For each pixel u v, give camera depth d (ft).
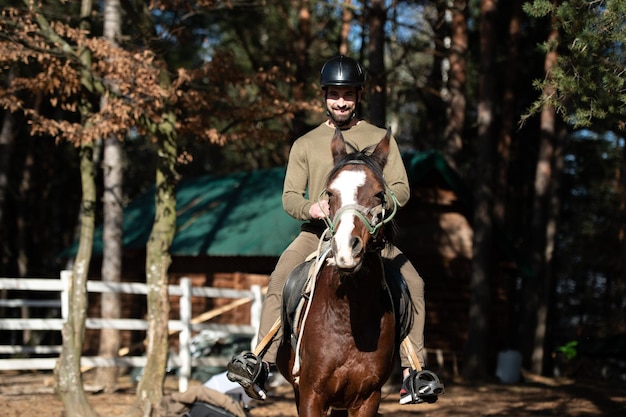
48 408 40.75
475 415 42.68
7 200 99.19
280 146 94.22
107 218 57.11
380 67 54.85
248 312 62.80
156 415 36.83
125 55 38.17
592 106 25.93
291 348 20.30
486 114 64.44
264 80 43.83
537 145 95.86
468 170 105.81
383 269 18.79
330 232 18.53
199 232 68.33
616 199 102.01
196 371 54.90
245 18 69.87
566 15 25.94
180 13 50.67
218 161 114.73
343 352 18.40
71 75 38.37
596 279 117.39
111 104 38.52
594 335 88.33
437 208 67.67
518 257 69.92
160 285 38.70
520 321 79.56
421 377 19.19
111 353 54.75
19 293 95.66
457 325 68.64
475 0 93.66
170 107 40.16
